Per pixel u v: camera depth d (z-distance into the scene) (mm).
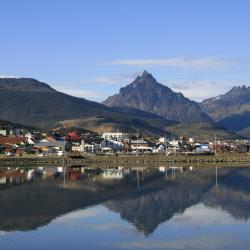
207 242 53219
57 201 86062
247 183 122438
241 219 66750
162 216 69625
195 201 86438
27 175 151750
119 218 67812
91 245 52031
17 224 63094
